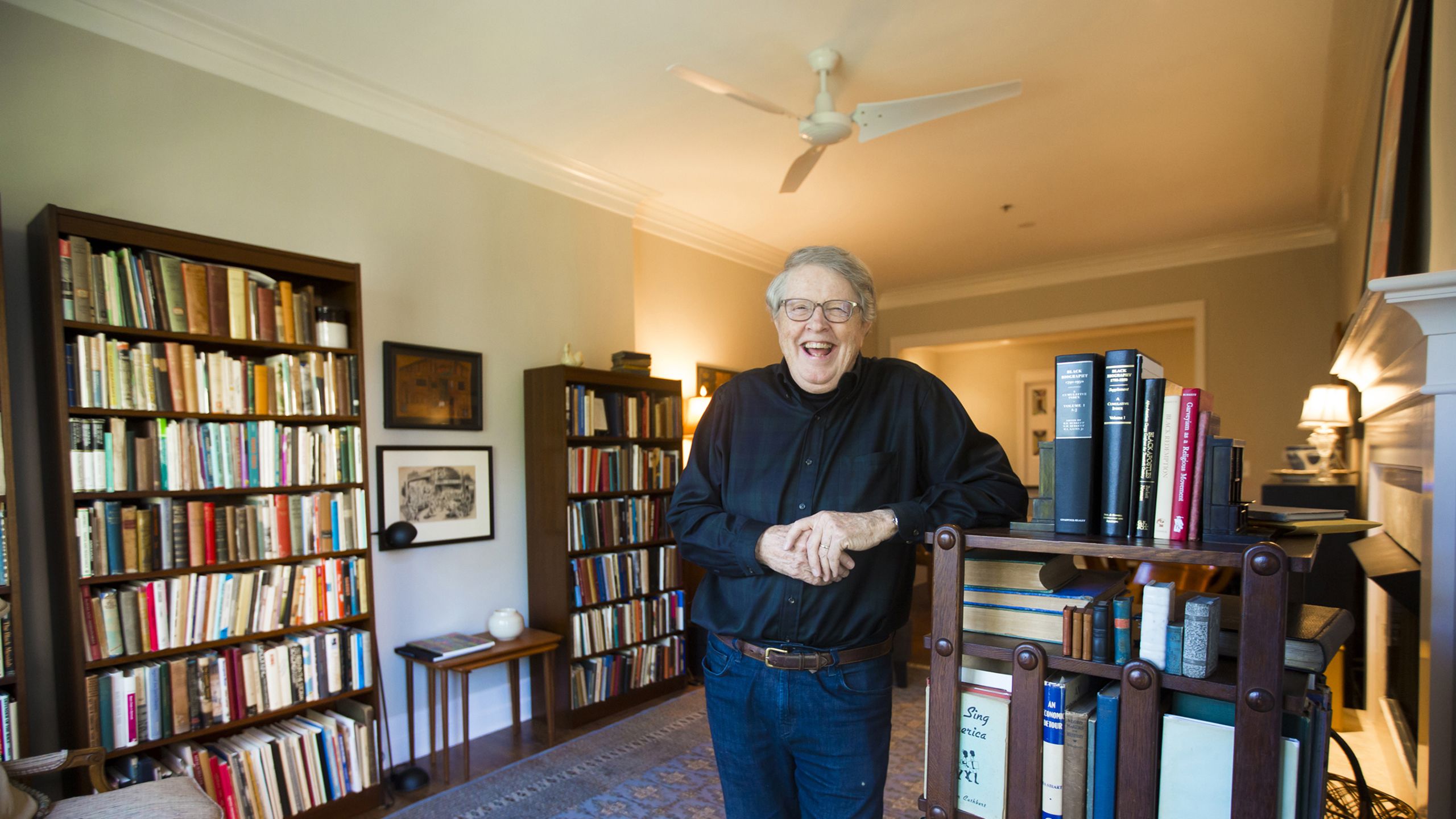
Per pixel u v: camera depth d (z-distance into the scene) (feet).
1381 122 8.23
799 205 15.30
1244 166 13.14
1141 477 3.19
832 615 4.06
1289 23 8.68
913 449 4.35
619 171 13.33
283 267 8.57
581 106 10.78
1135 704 2.95
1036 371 29.84
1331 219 16.08
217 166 8.88
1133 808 2.95
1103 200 15.01
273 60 9.22
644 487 13.00
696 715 12.05
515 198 12.31
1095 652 3.09
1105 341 28.53
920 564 19.20
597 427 12.35
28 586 7.38
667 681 13.11
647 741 10.92
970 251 18.95
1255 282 17.78
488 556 11.71
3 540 6.44
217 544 7.93
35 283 7.39
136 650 7.29
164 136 8.45
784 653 4.12
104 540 7.14
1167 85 10.21
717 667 4.46
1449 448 4.17
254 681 8.05
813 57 9.34
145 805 5.86
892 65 9.66
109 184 8.04
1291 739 2.65
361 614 9.04
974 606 3.57
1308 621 3.33
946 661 3.43
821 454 4.33
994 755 3.33
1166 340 27.25
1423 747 4.60
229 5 8.21
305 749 8.33
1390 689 8.70
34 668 7.38
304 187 9.68
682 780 9.57
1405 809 5.67
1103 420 3.35
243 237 9.07
